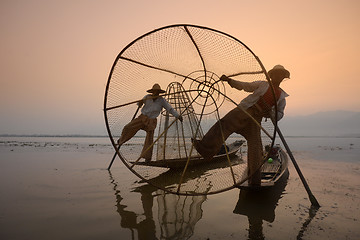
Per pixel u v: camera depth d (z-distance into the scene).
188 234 2.47
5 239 2.34
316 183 4.80
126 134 5.10
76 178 5.34
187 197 3.87
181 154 6.04
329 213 3.13
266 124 3.85
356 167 6.87
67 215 3.03
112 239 2.36
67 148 15.16
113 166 7.14
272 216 3.01
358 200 3.68
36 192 4.14
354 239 2.38
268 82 3.26
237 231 2.56
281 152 7.14
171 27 3.33
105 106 3.83
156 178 5.04
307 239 2.37
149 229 2.60
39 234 2.47
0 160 8.50
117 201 3.64
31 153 11.33
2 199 3.72
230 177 4.32
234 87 3.74
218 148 3.90
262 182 3.83
